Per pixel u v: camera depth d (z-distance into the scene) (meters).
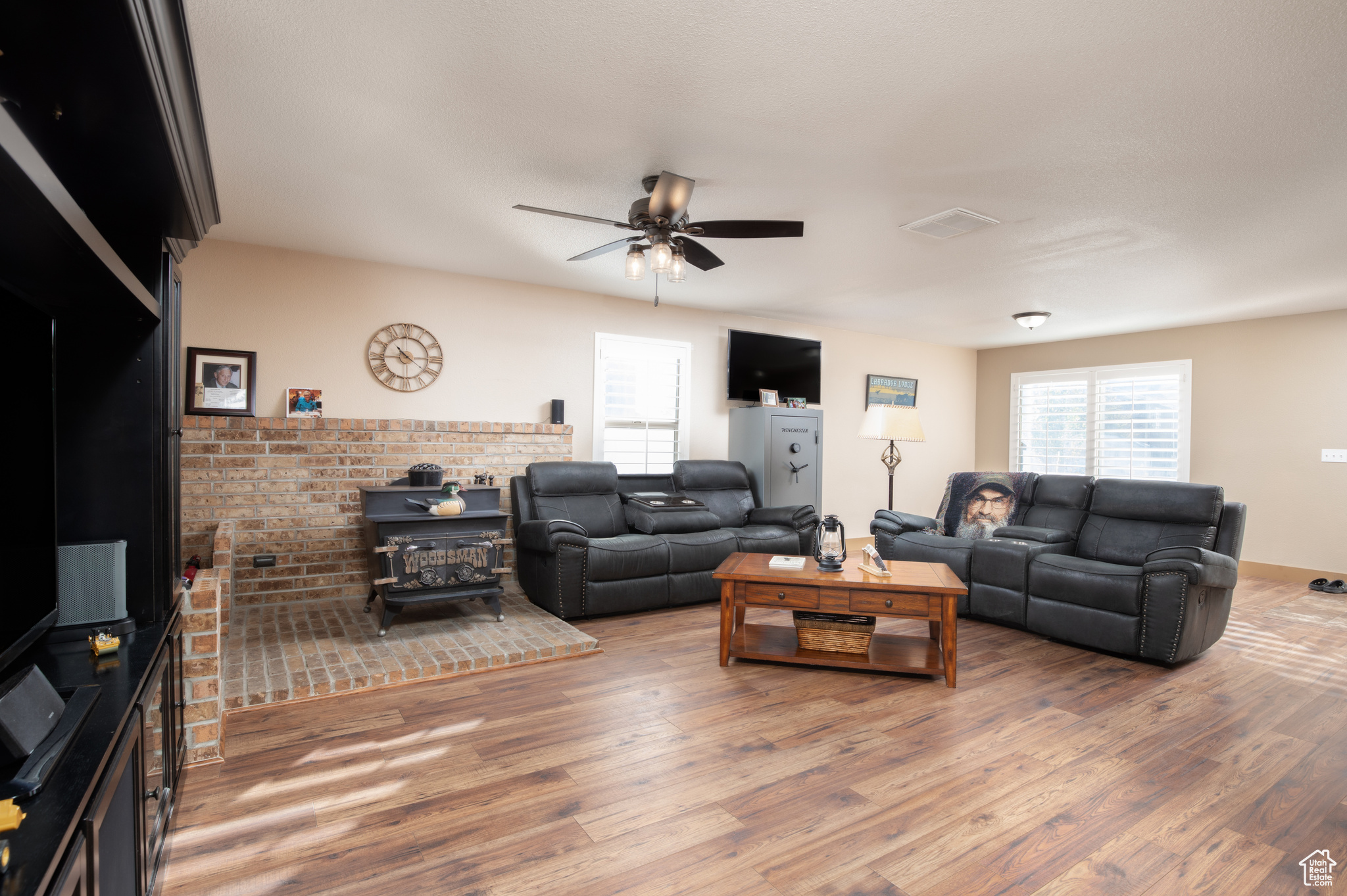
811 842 1.92
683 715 2.79
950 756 2.46
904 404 7.51
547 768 2.33
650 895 1.69
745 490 5.68
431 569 3.72
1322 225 3.55
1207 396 6.27
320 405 4.34
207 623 2.32
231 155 2.87
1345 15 1.85
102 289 1.65
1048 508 4.74
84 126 1.38
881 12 1.89
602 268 4.64
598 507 4.86
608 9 1.89
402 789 2.18
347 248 4.23
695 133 2.63
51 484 1.51
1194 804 2.16
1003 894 1.71
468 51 2.11
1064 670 3.45
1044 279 4.77
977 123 2.52
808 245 4.00
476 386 4.90
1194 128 2.52
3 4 1.00
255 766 2.31
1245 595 5.25
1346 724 2.80
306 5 1.88
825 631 3.42
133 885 1.37
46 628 1.48
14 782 0.99
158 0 1.12
